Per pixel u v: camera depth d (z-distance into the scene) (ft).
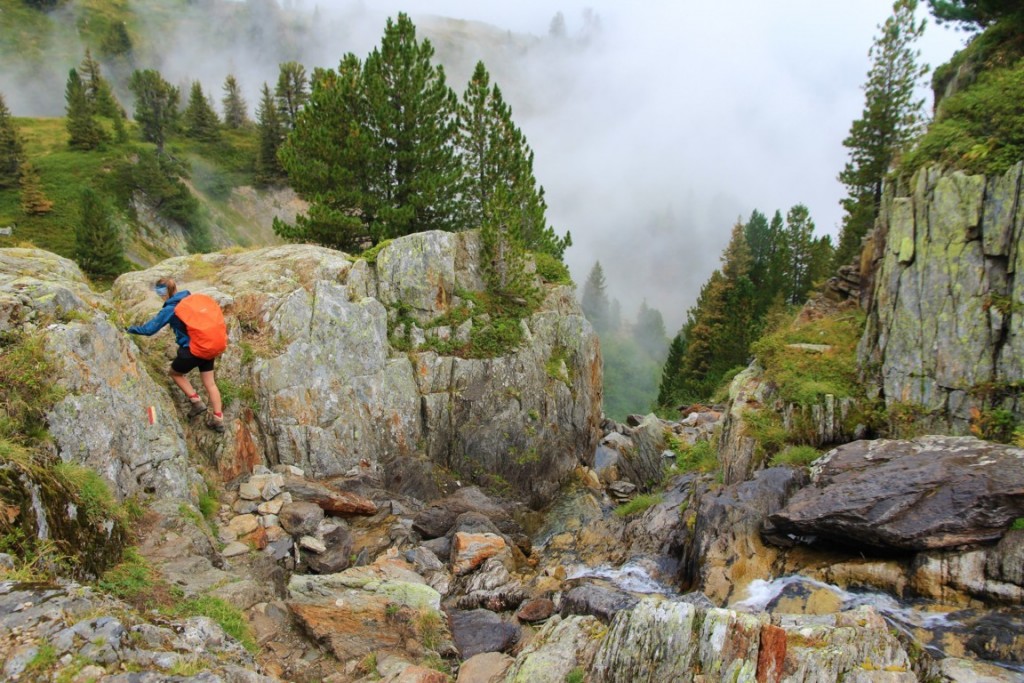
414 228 81.15
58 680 17.15
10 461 23.35
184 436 41.22
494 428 64.13
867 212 111.96
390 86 78.33
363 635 30.94
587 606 35.94
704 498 46.93
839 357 59.26
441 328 62.95
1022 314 45.11
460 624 35.37
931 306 50.52
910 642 27.37
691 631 25.58
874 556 38.50
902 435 49.32
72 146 238.27
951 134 54.44
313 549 38.86
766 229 277.44
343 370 52.75
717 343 166.81
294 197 264.52
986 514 35.09
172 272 54.80
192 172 253.24
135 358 37.50
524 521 61.57
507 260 68.33
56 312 31.58
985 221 48.55
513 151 84.89
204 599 27.94
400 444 56.59
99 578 25.84
